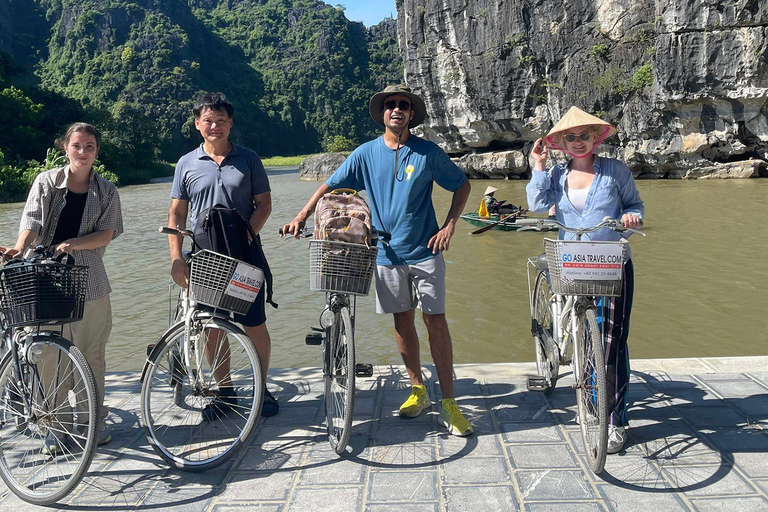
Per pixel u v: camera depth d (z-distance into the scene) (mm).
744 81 33500
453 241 16219
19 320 3070
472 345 8172
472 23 47688
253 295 3371
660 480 3057
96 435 3033
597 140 3568
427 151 3754
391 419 3908
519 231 17406
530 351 7895
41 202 3494
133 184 66375
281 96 185750
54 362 3547
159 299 11047
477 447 3471
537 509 2838
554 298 3943
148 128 89875
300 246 16281
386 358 7824
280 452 3502
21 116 69188
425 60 52156
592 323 3186
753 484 2990
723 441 3436
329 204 3332
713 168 36094
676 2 34312
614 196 3529
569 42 42906
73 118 80875
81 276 3197
